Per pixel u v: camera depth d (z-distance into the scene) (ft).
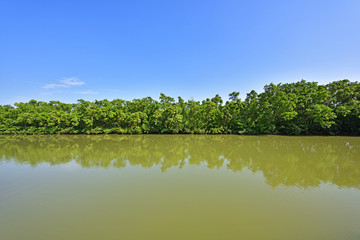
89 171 51.57
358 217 28.40
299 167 54.39
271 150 79.00
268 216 28.63
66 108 180.55
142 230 25.22
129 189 39.19
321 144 93.76
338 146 87.66
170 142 104.68
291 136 129.39
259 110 145.18
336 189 38.75
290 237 23.61
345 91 129.90
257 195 36.09
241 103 153.89
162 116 151.94
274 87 144.15
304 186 40.60
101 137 131.44
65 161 62.49
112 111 158.30
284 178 45.47
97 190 38.81
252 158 65.21
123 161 62.34
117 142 105.50
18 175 48.39
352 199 34.37
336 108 131.03
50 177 46.83
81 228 25.84
